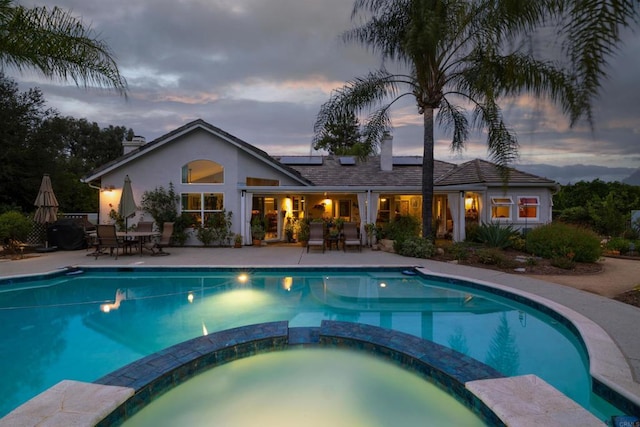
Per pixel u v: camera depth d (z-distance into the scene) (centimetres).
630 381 395
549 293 783
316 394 449
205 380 479
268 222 1809
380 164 2102
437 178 2009
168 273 1107
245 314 765
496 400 368
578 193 2544
